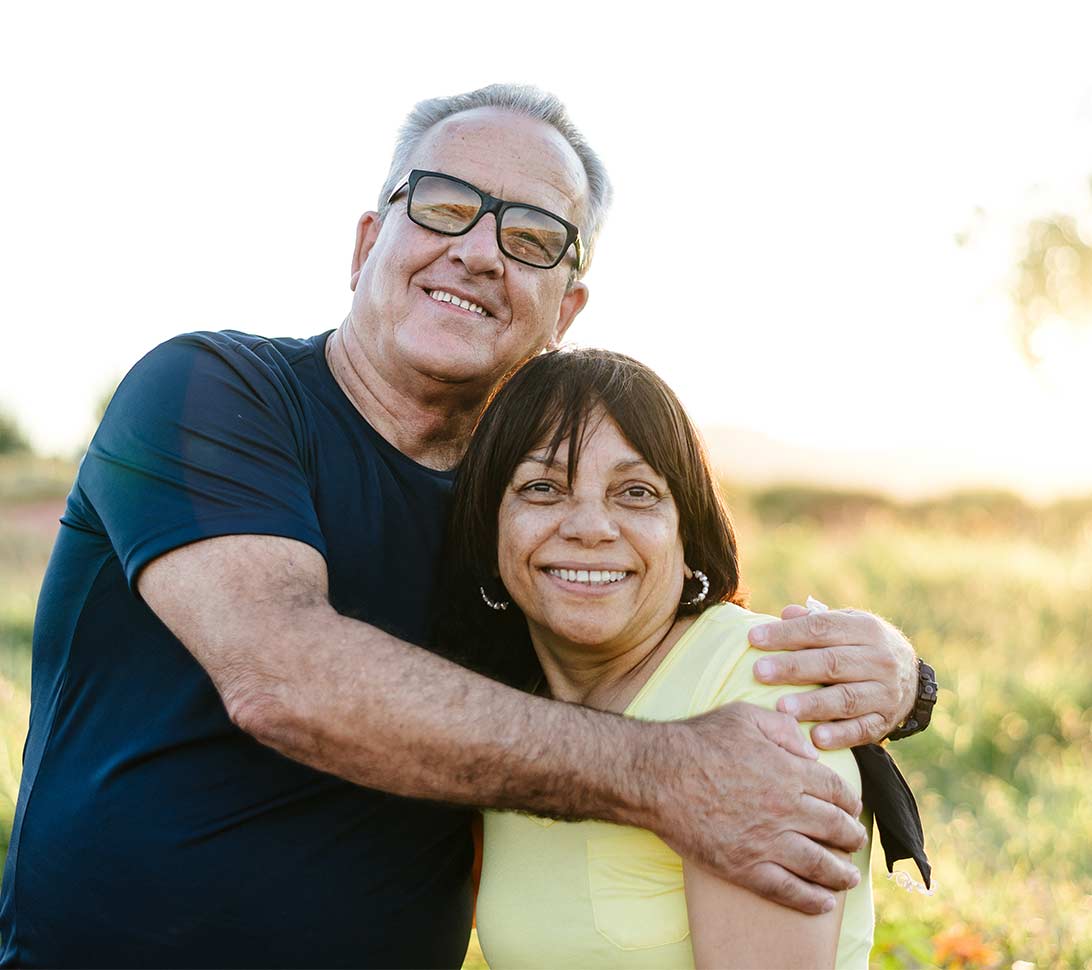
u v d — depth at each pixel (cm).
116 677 250
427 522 278
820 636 231
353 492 268
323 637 219
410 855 252
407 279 283
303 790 241
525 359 302
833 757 225
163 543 228
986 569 1128
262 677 217
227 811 237
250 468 239
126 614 250
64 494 1748
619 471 230
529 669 274
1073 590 1032
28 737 268
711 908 212
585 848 225
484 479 245
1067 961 368
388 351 281
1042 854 492
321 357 287
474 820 265
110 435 245
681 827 210
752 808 209
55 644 261
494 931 234
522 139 295
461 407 294
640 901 221
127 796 238
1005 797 588
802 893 207
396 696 213
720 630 239
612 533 227
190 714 240
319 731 214
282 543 233
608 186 320
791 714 221
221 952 234
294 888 238
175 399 242
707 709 230
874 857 449
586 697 252
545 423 234
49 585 265
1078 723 712
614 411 230
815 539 1347
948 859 464
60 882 240
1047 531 1459
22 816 256
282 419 256
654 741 215
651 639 242
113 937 234
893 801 234
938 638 930
